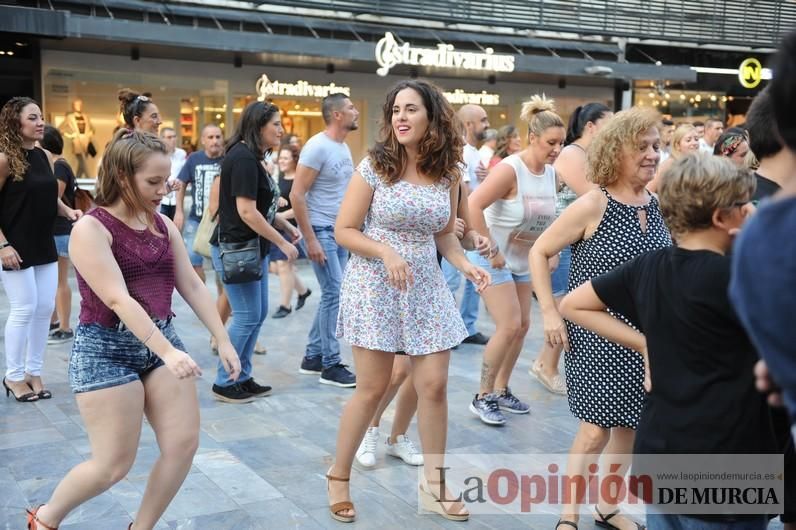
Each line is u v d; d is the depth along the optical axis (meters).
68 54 12.64
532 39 16.16
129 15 12.67
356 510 3.82
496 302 4.93
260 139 5.18
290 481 4.14
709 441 2.20
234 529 3.60
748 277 1.44
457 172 3.65
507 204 4.92
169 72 13.47
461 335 3.71
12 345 5.35
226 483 4.10
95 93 12.95
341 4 13.91
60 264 6.96
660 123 3.34
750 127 2.83
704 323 2.17
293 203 5.66
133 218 3.02
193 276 3.23
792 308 1.38
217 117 14.00
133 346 2.98
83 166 12.98
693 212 2.23
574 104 17.34
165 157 2.98
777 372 1.42
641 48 17.67
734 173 2.22
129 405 2.93
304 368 6.21
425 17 14.54
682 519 2.30
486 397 5.10
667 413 2.27
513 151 8.47
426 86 3.49
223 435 4.81
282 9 13.87
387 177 3.52
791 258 1.38
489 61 14.35
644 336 2.59
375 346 3.55
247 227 5.17
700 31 17.28
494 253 4.64
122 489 3.97
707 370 2.20
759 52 18.67
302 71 14.55
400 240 3.58
